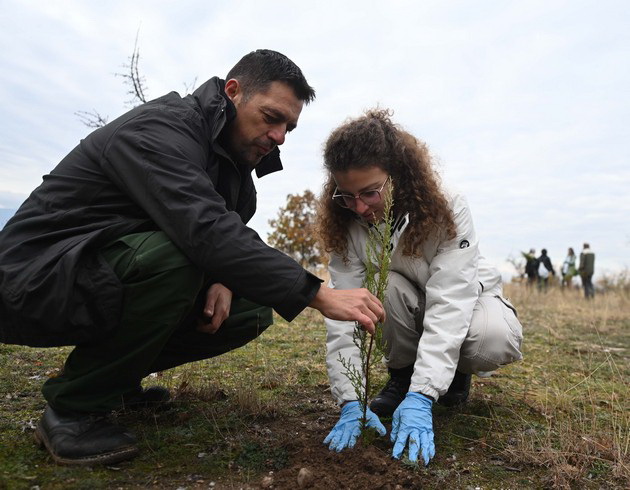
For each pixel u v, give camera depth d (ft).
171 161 6.36
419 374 7.55
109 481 6.10
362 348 7.01
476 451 7.57
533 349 16.37
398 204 7.68
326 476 6.14
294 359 12.74
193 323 8.08
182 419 8.02
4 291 6.08
